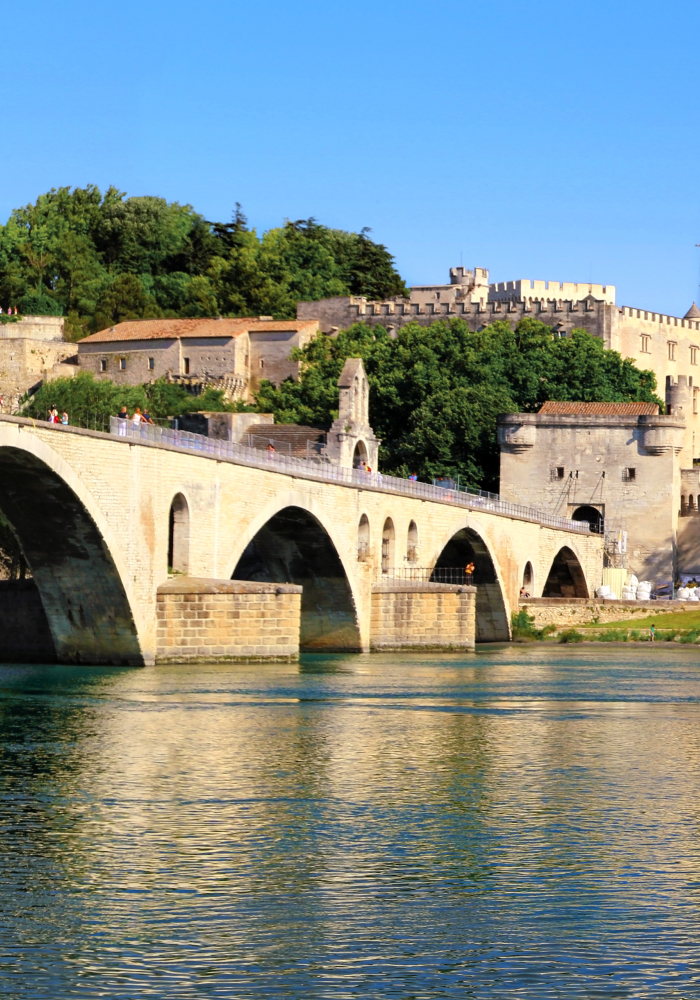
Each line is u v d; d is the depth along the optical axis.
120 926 33.69
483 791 48.72
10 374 180.62
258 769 52.00
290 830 42.59
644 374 189.38
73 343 187.00
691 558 169.38
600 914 34.91
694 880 37.84
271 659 86.81
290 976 30.77
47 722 61.56
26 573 117.69
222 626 85.25
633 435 166.62
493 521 133.62
